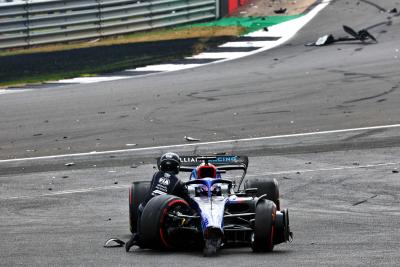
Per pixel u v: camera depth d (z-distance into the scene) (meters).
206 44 126.12
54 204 56.06
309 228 44.75
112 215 51.66
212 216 36.69
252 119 82.00
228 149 71.62
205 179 40.44
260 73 104.69
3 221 50.88
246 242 38.38
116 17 133.50
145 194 43.91
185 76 107.06
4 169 69.31
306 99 89.06
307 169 63.91
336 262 32.47
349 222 46.31
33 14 127.88
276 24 136.38
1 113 92.31
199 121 82.31
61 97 99.69
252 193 41.56
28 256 36.84
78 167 68.50
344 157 67.25
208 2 142.62
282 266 31.73
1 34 126.25
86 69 116.62
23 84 111.00
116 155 71.69
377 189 56.41
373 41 120.00
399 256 33.69
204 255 35.25
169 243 37.16
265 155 69.31
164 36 131.75
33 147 76.50
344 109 83.94
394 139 72.31
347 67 104.12
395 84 93.44
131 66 116.94
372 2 145.25
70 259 35.34
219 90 96.38
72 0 129.88
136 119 84.88
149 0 135.88
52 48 127.75
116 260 34.59
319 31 129.38
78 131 81.50
